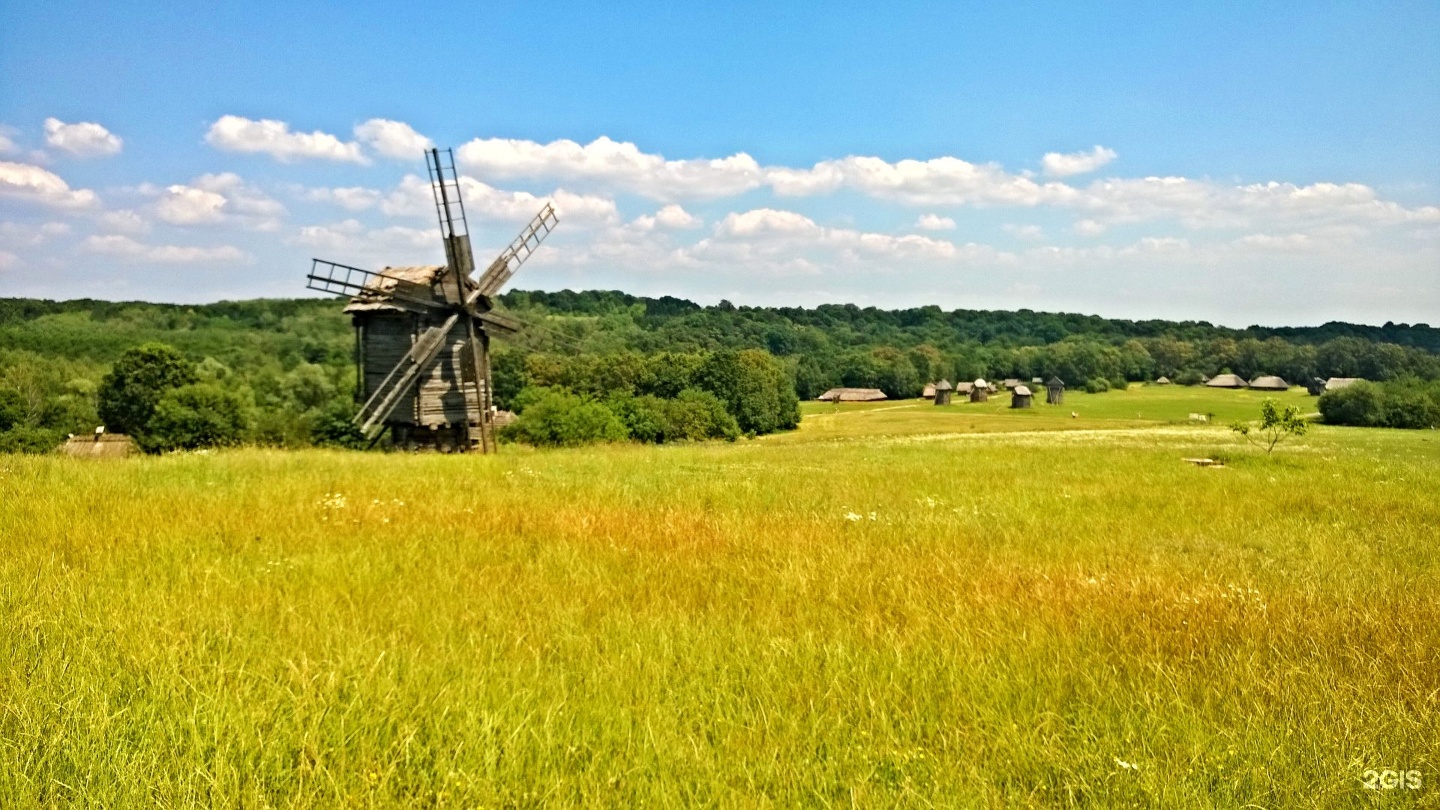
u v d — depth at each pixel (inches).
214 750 180.4
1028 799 171.2
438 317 1393.9
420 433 1406.3
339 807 160.6
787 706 214.7
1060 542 472.7
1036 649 256.1
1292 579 386.3
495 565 361.4
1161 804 167.9
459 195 1409.9
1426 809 171.3
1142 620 289.9
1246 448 1360.7
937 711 213.5
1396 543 490.9
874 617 285.7
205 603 275.7
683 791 173.5
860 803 167.6
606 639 259.3
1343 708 213.6
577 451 1238.9
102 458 777.6
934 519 548.4
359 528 434.9
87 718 187.5
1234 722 206.5
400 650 240.4
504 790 167.9
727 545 419.8
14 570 313.7
